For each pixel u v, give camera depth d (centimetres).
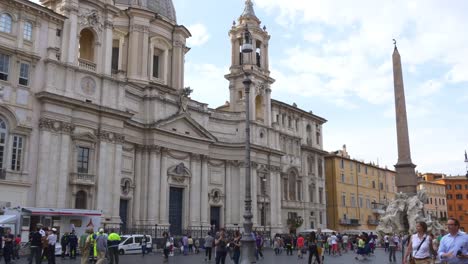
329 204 7400
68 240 2933
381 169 8806
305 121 7075
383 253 4084
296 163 6650
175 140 5000
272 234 5856
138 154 4700
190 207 5097
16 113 3478
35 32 3669
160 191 4772
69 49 3884
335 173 7431
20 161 3478
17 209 3083
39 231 2302
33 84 3622
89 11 4119
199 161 5288
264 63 6344
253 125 5897
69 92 3834
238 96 6106
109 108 4075
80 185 3834
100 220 3572
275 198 6069
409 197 4803
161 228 4628
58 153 3706
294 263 2947
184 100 5175
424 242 1093
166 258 2980
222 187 5588
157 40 5528
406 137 4900
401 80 4969
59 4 3991
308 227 6662
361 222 7850
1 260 2612
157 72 5634
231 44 6284
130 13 5306
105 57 4203
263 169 5941
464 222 11956
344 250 4759
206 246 3069
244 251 2031
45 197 3547
